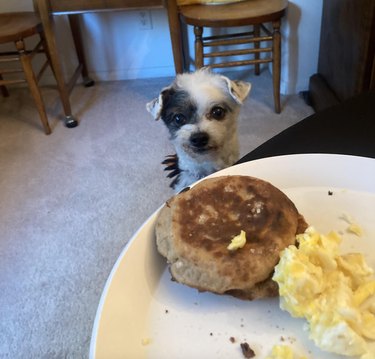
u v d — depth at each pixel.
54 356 0.91
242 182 0.50
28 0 1.83
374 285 0.42
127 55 2.02
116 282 0.44
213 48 1.95
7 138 1.68
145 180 1.41
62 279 1.08
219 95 1.07
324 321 0.40
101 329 0.40
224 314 0.44
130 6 1.51
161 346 0.41
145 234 0.49
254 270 0.42
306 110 1.70
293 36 1.70
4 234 1.24
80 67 1.93
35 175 1.47
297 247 0.45
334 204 0.54
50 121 1.77
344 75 1.47
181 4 1.58
